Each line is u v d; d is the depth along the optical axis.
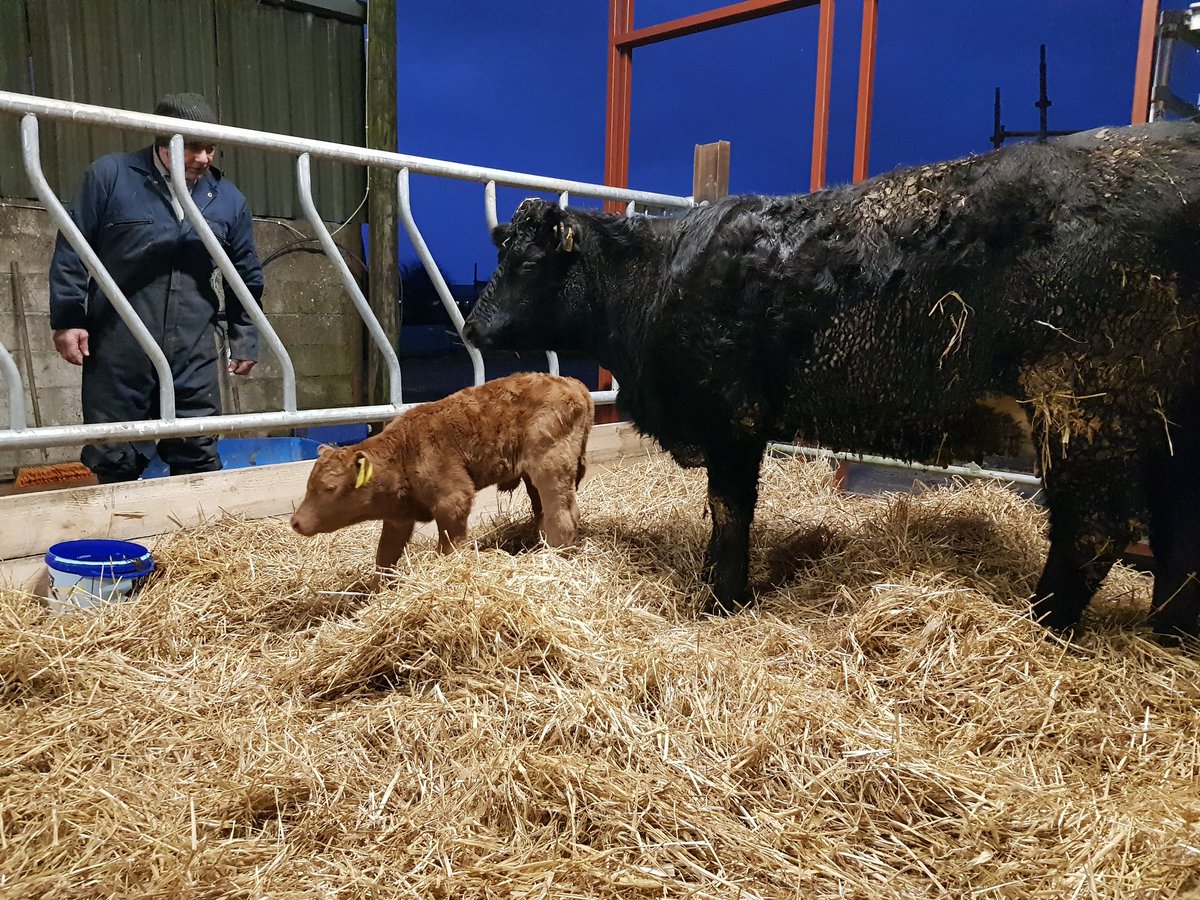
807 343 2.69
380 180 7.16
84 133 6.23
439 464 2.97
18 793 1.82
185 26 6.58
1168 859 1.56
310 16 7.25
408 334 11.95
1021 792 1.83
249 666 2.50
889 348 2.57
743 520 3.02
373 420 3.73
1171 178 2.22
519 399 3.14
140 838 1.66
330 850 1.67
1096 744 2.07
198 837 1.70
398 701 2.11
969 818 1.73
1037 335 2.35
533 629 2.17
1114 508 2.39
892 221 2.55
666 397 2.97
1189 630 2.57
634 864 1.57
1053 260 2.30
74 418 6.46
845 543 3.40
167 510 3.20
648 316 2.97
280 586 2.99
